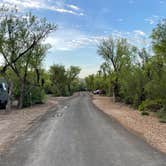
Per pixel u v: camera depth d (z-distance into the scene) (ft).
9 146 32.53
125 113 82.84
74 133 41.60
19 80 115.34
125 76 119.24
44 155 27.48
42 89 142.51
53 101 162.20
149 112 84.84
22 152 29.04
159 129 48.01
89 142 34.24
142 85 105.29
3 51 99.04
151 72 101.35
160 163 24.43
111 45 156.04
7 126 52.47
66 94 286.87
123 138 37.27
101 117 67.00
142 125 53.67
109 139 36.42
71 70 331.57
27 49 104.17
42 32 105.50
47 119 63.62
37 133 42.24
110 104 132.05
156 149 30.37
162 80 83.35
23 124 55.06
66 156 26.99
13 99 117.80
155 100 91.86
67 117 67.21
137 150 29.73
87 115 72.33
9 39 98.99
